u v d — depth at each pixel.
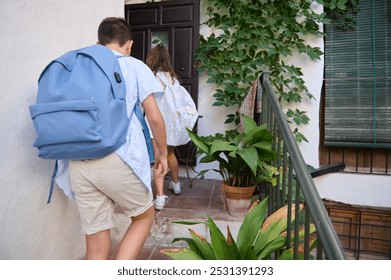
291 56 3.17
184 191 2.77
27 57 1.38
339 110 3.20
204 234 2.04
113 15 2.16
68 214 1.75
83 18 1.79
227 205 2.17
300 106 3.18
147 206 1.41
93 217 1.33
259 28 3.09
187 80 3.26
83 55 1.21
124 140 1.23
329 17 3.19
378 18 3.06
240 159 2.00
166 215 2.14
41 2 1.45
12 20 1.29
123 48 1.43
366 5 3.09
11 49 1.29
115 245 2.11
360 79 3.12
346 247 3.18
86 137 1.09
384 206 2.97
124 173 1.24
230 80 3.14
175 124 2.37
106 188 1.26
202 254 1.37
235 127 3.26
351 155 3.27
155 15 3.32
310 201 0.95
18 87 1.34
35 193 1.47
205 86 3.32
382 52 3.06
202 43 3.22
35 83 1.43
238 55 3.13
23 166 1.39
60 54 1.59
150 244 2.12
